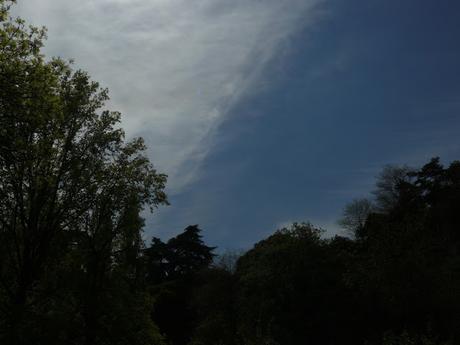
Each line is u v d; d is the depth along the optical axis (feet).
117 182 113.19
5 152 68.44
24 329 89.61
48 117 69.56
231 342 228.43
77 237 106.63
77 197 105.09
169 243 322.14
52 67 72.38
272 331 166.71
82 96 106.22
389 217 238.48
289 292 175.32
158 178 118.73
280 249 184.03
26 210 101.14
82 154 107.04
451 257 162.91
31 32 67.82
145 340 120.26
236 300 235.40
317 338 166.61
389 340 114.32
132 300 118.42
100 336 107.45
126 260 120.26
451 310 125.49
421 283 127.65
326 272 175.42
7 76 63.21
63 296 102.94
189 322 296.51
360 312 158.10
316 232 190.39
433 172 251.19
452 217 213.87
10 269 100.94
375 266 136.15
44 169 96.17
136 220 115.44
